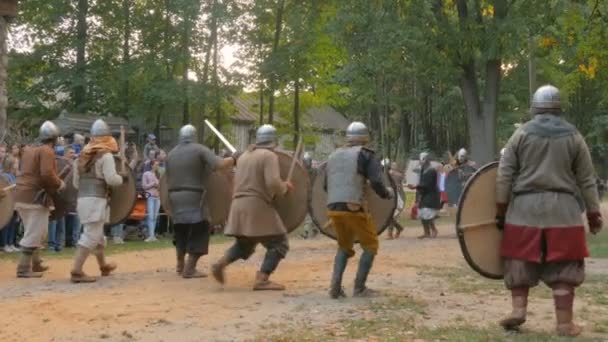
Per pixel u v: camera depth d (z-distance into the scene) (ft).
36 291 32.01
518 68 159.94
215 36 101.24
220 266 32.27
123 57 107.65
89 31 107.86
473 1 97.76
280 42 104.32
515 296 23.45
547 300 29.84
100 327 24.89
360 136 30.12
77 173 35.40
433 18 93.40
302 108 115.65
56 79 104.73
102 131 35.32
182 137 36.09
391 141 186.19
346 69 106.52
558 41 86.12
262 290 32.04
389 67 95.61
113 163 34.78
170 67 103.96
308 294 31.19
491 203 24.18
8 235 49.62
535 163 22.93
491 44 90.84
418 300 29.73
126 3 106.32
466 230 23.94
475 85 98.53
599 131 186.29
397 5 92.38
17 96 106.52
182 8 95.76
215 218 36.65
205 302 29.22
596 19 78.23
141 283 34.30
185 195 35.35
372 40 91.86
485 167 24.17
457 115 177.58
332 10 101.04
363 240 30.07
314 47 103.55
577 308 28.43
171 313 27.04
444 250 49.90
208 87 100.48
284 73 102.12
